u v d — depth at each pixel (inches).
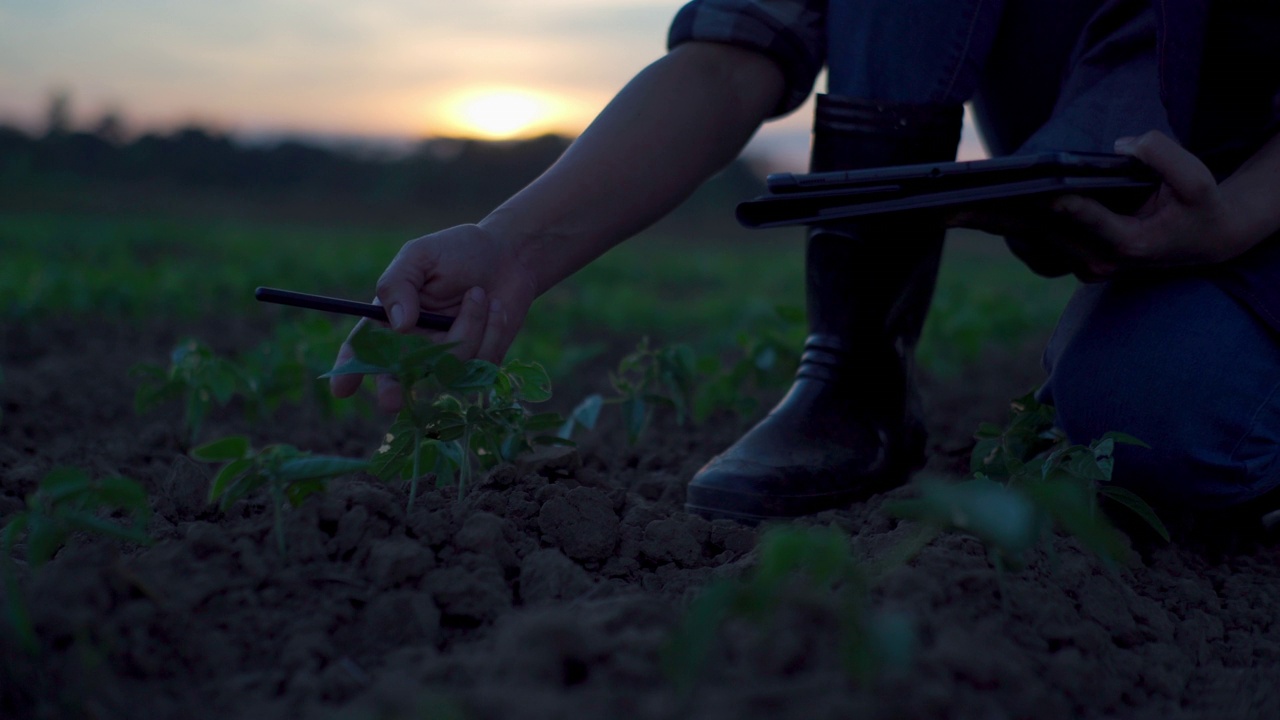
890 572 46.6
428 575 48.0
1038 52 72.8
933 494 37.1
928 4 65.2
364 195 1050.7
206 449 46.1
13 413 101.8
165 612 43.0
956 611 44.4
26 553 54.9
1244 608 55.9
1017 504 36.2
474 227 59.3
